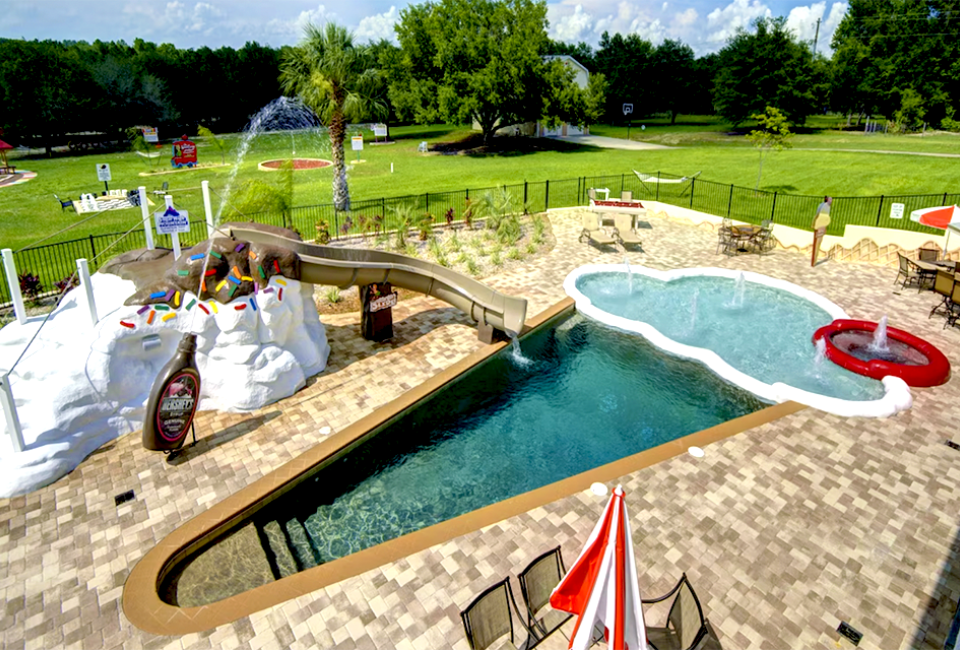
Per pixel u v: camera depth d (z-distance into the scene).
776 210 25.03
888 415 10.37
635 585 5.05
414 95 45.25
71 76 50.66
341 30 23.92
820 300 15.41
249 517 8.33
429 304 15.54
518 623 6.48
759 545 7.55
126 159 45.16
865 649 6.22
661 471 8.94
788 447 9.52
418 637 6.31
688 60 72.00
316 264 11.28
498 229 21.25
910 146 41.12
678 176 33.19
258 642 6.27
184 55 61.25
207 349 10.28
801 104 54.03
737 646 6.23
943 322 14.05
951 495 8.46
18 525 7.80
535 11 44.00
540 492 8.48
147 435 8.64
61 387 9.05
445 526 7.83
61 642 6.26
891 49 54.78
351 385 11.38
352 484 9.32
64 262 18.53
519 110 45.34
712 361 12.42
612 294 16.50
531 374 12.55
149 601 6.73
